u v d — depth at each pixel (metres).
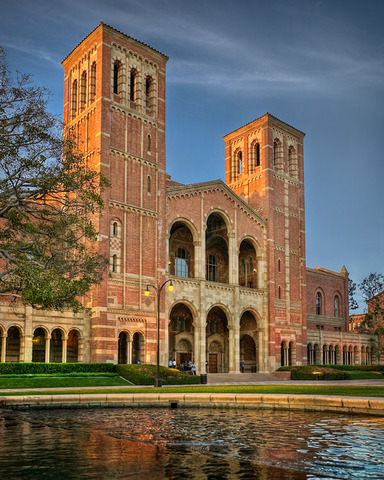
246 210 69.62
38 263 31.45
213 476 11.57
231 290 65.69
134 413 23.75
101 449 14.62
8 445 15.23
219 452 14.24
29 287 30.00
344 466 12.55
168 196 60.53
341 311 95.50
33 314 46.91
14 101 29.75
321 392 30.73
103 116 55.22
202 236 63.38
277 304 71.75
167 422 20.39
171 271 68.00
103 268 37.91
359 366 79.44
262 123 75.31
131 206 56.00
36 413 23.83
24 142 29.92
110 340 51.50
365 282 94.69
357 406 22.62
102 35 56.72
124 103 57.75
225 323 72.31
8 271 30.58
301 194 78.56
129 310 53.75
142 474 11.67
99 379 45.69
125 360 56.72
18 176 29.98
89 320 51.41
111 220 54.12
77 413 23.89
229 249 67.12
